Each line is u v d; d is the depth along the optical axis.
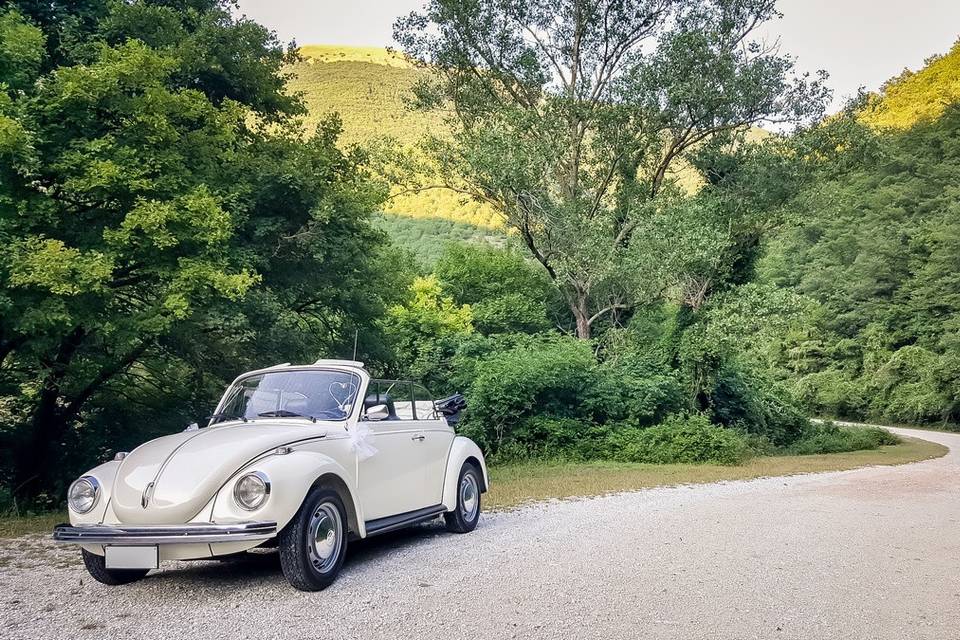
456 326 34.88
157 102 13.88
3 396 17.42
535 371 23.19
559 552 7.22
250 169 16.47
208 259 13.94
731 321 26.72
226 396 7.25
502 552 7.21
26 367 16.36
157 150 14.21
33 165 12.42
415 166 28.83
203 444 5.82
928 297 55.56
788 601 5.42
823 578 6.21
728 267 29.86
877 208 63.38
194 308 15.02
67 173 12.95
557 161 28.48
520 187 27.42
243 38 18.34
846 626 4.80
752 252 31.41
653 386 25.70
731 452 21.81
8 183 12.59
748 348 28.47
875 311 59.06
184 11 18.73
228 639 4.43
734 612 5.09
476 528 8.80
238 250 15.33
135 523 5.32
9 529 9.08
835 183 30.66
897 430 48.53
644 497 12.34
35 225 13.19
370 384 7.10
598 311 32.28
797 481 15.91
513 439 22.84
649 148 30.97
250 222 16.28
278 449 5.78
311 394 6.96
